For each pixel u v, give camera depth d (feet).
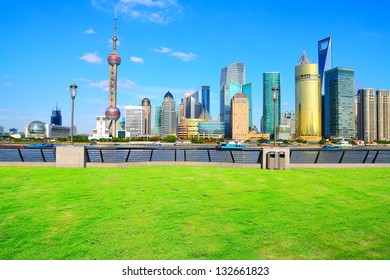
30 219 24.86
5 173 49.70
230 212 27.32
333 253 19.20
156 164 62.13
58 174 48.85
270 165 56.75
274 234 21.98
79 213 26.58
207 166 61.52
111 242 20.30
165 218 25.38
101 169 55.42
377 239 21.33
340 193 35.73
